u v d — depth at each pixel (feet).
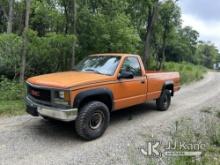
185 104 31.76
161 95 26.81
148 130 20.58
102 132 18.67
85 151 16.15
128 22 46.75
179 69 99.50
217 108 29.71
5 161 14.48
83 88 17.25
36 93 18.01
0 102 26.78
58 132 19.38
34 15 42.70
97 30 42.34
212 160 15.40
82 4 41.47
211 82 63.77
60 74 19.90
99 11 43.60
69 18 39.63
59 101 16.74
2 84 31.24
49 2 40.47
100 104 18.13
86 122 17.35
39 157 15.14
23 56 32.91
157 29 78.23
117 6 44.62
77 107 16.92
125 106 21.16
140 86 22.54
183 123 22.07
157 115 25.49
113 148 16.74
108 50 43.78
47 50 36.76
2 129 19.52
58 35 35.70
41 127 20.33
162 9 74.33
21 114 23.49
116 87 19.76
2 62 36.19
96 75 19.27
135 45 50.34
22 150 15.99
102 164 14.51
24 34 32.96
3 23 70.74
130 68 21.68
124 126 21.49
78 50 41.16
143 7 63.05
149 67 77.41
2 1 63.36
